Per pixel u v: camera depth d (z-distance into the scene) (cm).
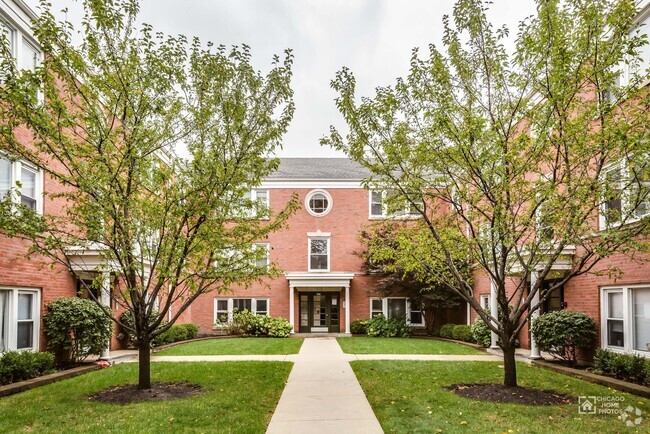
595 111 654
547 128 676
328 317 2088
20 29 917
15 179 912
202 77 753
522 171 709
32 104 621
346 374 962
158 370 993
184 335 1720
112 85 712
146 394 743
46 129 642
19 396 741
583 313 1063
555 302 1305
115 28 719
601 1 687
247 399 718
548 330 1048
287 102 785
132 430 552
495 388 781
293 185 2134
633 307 918
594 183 652
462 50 795
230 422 590
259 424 583
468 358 1208
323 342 1636
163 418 604
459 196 775
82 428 559
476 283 1714
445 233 816
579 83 736
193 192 704
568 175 675
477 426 565
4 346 887
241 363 1098
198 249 750
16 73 654
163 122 790
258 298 2055
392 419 603
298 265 2086
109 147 714
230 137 743
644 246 628
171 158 987
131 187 738
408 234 884
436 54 776
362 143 812
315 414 645
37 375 885
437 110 756
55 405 676
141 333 771
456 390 787
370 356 1252
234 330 1919
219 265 782
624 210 689
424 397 724
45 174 1003
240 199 775
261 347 1465
